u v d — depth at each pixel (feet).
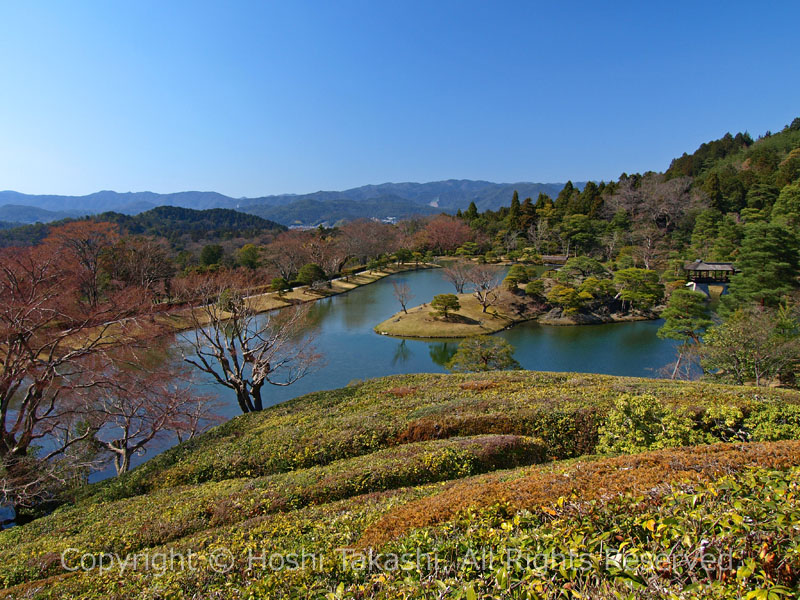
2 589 23.49
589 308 161.27
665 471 19.43
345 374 107.86
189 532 27.09
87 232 112.57
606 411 40.16
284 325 80.38
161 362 68.28
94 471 62.49
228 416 81.76
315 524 22.98
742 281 116.67
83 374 52.24
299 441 40.22
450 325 147.02
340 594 14.64
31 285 58.65
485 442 34.71
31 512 45.55
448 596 12.76
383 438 40.22
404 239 344.90
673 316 106.83
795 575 11.14
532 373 58.90
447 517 18.95
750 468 17.25
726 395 40.75
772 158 255.29
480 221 349.41
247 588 17.44
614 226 244.63
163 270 151.53
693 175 318.24
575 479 20.03
